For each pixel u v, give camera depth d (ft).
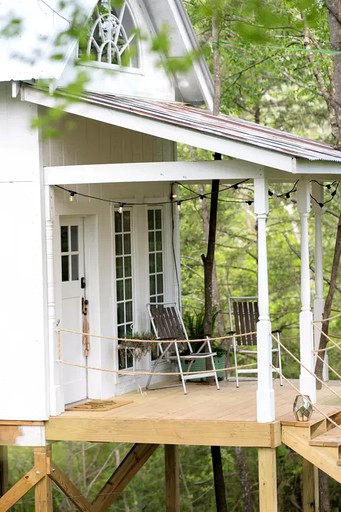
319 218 46.93
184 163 36.83
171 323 45.65
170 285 49.06
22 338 38.88
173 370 47.39
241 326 45.83
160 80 47.47
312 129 78.33
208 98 49.44
